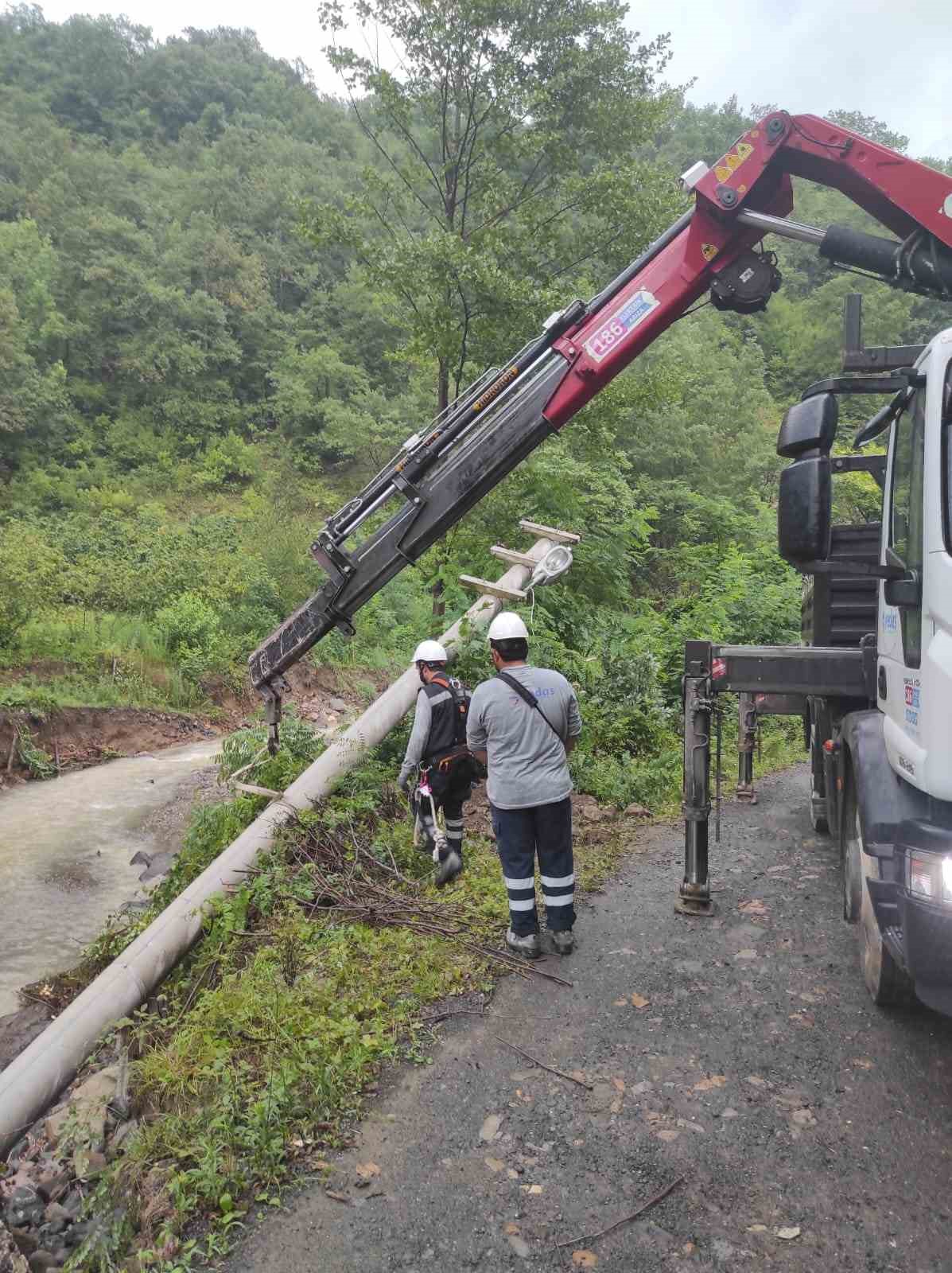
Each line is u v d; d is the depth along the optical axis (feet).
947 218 14.34
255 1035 13.10
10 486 160.86
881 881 11.64
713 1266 8.82
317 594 20.88
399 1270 8.93
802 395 13.99
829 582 20.30
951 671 9.92
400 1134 11.08
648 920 17.49
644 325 18.58
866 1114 11.12
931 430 10.76
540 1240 9.25
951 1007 10.44
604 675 32.96
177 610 63.41
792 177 17.25
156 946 16.58
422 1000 14.37
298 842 20.25
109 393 219.82
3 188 278.05
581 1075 12.22
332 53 39.19
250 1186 10.23
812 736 23.68
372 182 40.19
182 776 40.73
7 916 23.61
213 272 255.50
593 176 37.60
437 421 20.26
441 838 18.84
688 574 58.75
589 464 40.73
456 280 36.09
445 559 36.86
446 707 19.26
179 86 471.62
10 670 49.75
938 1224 9.25
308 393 215.10
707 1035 13.12
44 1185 12.03
